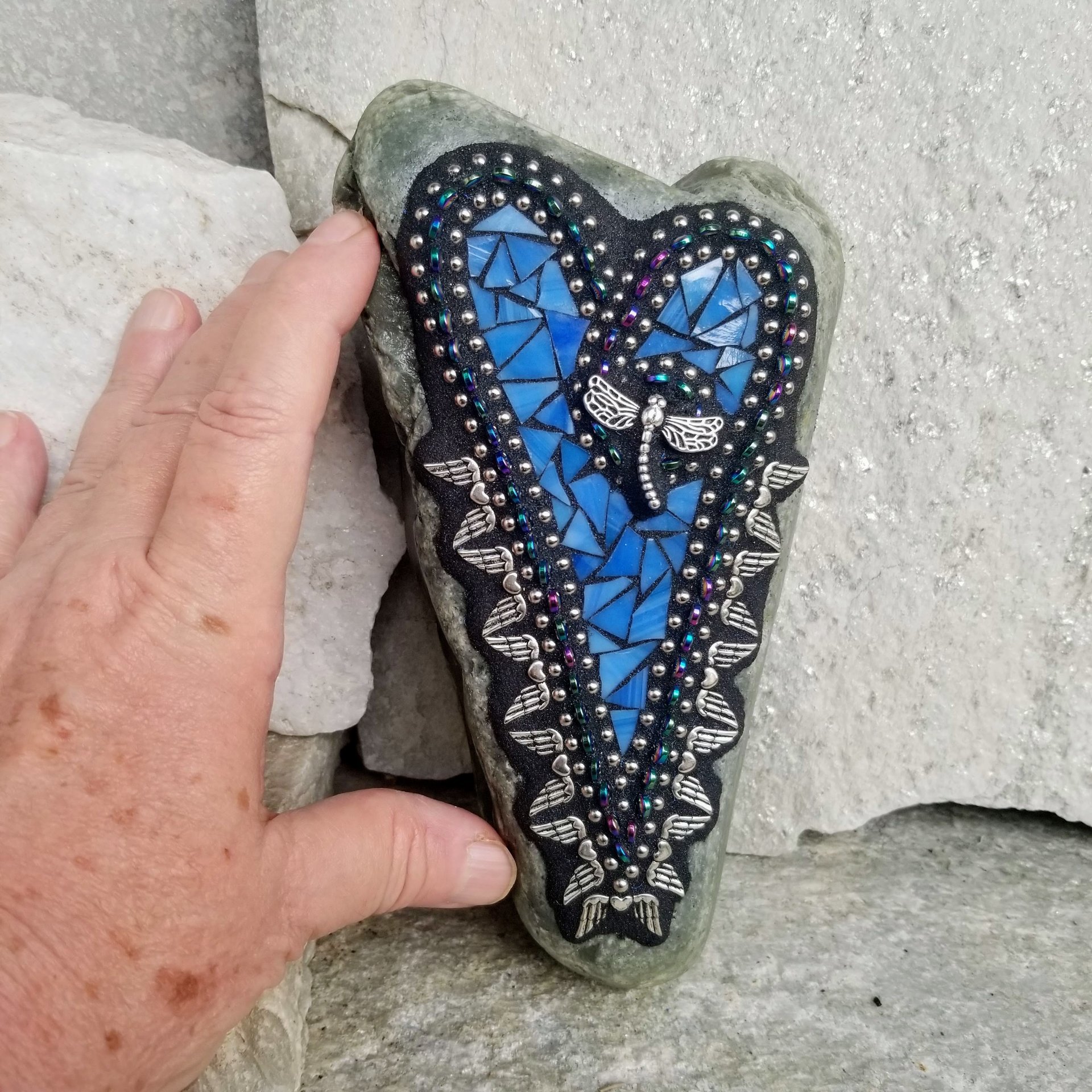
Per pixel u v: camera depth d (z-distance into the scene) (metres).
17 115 0.23
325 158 0.25
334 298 0.19
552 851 0.22
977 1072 0.22
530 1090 0.21
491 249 0.19
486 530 0.20
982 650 0.27
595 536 0.21
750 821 0.28
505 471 0.20
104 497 0.19
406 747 0.29
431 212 0.19
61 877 0.16
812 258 0.20
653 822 0.22
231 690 0.18
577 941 0.22
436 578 0.21
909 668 0.27
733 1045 0.22
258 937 0.18
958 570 0.26
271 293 0.19
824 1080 0.22
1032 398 0.25
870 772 0.28
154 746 0.17
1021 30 0.23
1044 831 0.29
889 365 0.25
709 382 0.20
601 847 0.22
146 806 0.17
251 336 0.19
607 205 0.20
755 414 0.20
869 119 0.24
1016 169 0.23
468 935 0.25
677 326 0.20
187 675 0.18
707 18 0.24
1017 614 0.26
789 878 0.27
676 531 0.21
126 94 0.28
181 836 0.17
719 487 0.21
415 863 0.20
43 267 0.22
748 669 0.22
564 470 0.20
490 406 0.20
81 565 0.18
